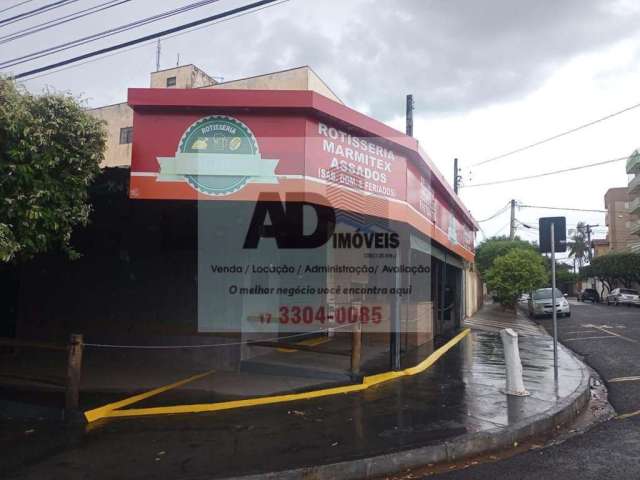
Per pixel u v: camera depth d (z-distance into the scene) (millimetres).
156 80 36500
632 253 52219
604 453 5805
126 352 10141
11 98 6031
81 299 10703
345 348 11586
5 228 5641
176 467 5145
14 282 11336
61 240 6895
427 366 10578
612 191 74875
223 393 7863
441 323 17109
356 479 5164
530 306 28531
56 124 6246
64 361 10141
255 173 7453
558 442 6309
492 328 20172
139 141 7449
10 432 6227
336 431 6211
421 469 5441
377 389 8375
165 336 9922
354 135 8234
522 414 6887
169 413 6938
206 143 7465
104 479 4879
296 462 5242
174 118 7473
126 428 6344
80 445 5770
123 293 10336
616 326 20953
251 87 29875
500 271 28219
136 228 10273
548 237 9438
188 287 9891
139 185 7402
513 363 8109
